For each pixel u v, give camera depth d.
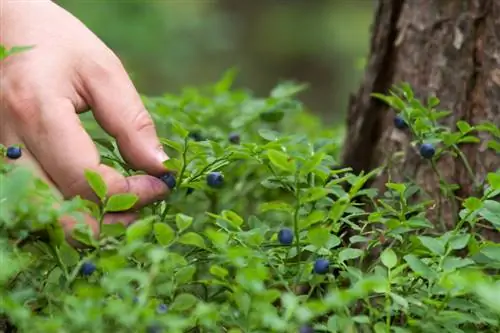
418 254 1.00
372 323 0.96
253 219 1.03
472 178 1.15
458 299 0.95
